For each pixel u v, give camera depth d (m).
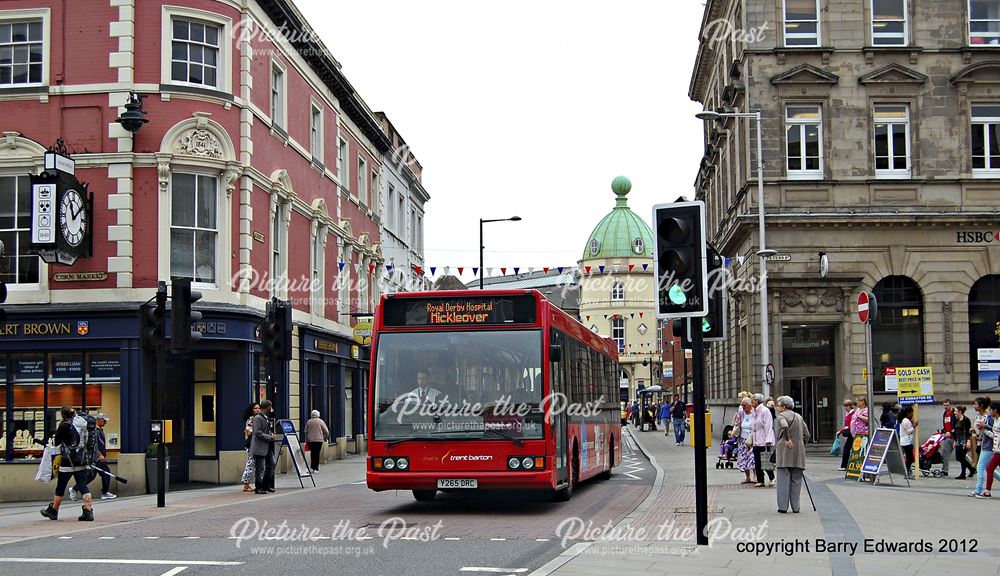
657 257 11.07
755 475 22.84
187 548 12.76
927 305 36.34
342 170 39.38
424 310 16.69
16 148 25.48
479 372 16.36
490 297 16.62
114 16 25.59
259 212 28.41
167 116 25.66
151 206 25.39
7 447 24.97
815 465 29.27
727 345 45.16
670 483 22.80
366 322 39.62
